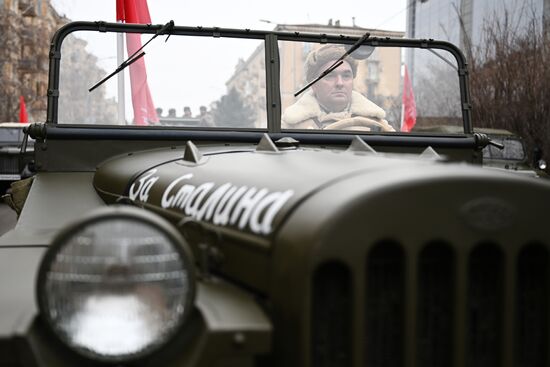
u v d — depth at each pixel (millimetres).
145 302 1338
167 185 2211
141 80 3178
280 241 1511
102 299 1328
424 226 1458
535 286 1568
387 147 3285
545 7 13250
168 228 1371
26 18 25156
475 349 1526
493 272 1533
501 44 13938
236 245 1681
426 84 3486
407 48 3432
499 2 13977
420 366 1498
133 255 1339
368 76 3350
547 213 1526
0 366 1339
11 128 13352
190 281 1372
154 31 3201
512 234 1500
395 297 1484
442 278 1502
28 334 1333
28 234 2178
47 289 1329
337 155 1992
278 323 1477
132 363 1364
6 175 13086
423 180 1468
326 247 1413
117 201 2406
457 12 14867
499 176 1519
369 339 1477
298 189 1624
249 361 1404
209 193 1943
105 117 3137
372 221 1435
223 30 3215
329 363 1451
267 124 3176
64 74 3145
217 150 2639
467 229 1475
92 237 1337
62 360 1361
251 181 1847
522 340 1566
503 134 11430
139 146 3139
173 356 1408
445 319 1503
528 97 13602
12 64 24672
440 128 3480
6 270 1712
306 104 3234
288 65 3225
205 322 1410
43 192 2750
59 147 3088
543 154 13445
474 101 14422
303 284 1410
